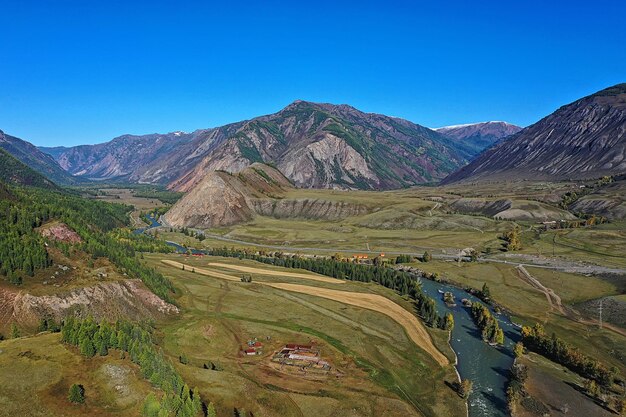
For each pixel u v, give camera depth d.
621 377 99.00
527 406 87.62
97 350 78.19
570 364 104.75
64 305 104.06
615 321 129.25
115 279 122.12
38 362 73.12
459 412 86.00
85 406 65.12
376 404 84.31
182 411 67.44
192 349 101.62
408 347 113.62
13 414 60.78
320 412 79.62
